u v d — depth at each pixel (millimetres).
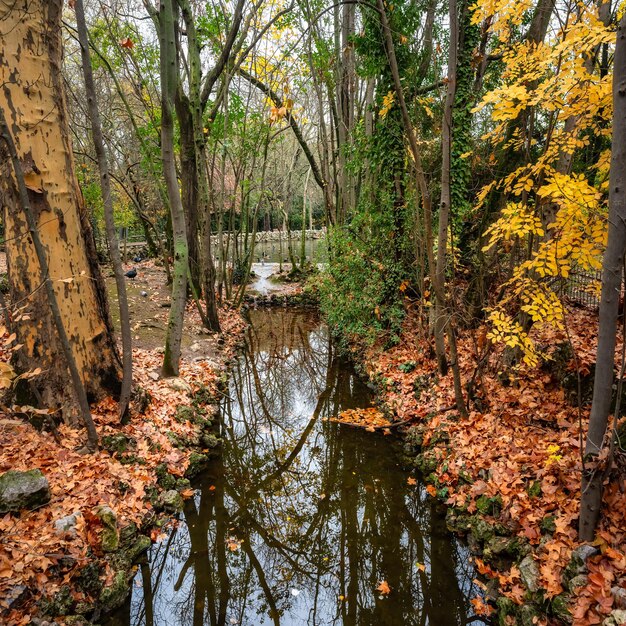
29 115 4766
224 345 12180
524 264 4391
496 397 6531
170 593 4777
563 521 3805
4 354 5676
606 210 3795
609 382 3188
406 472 6523
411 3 8719
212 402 8750
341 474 6738
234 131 12844
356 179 15234
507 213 4406
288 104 7691
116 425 5645
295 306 19281
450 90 5418
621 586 3084
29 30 4707
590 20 3932
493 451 5406
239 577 5105
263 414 9328
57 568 3742
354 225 10727
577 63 3775
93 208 14102
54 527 3906
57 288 5156
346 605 4684
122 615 4094
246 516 6004
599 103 3910
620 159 2850
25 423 4914
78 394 4789
